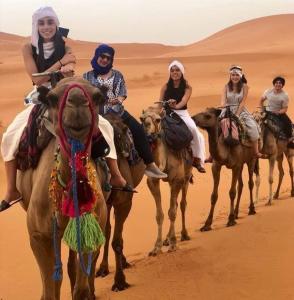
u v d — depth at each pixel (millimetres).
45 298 3410
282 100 9156
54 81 3486
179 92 6465
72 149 2895
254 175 12133
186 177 6703
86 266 3318
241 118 7723
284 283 4609
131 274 5371
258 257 5324
